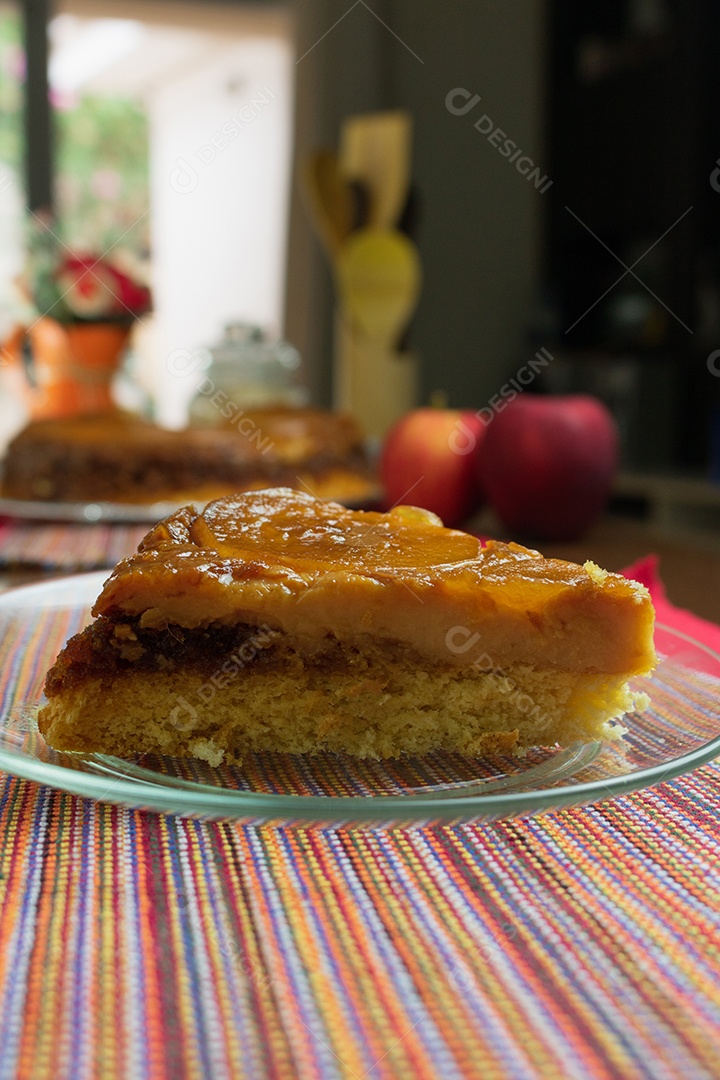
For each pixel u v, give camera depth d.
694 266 1.41
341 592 0.39
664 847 0.32
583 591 0.39
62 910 0.29
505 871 0.31
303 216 1.61
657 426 1.51
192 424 0.87
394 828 0.32
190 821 0.33
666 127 1.43
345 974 0.28
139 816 0.33
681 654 0.43
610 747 0.38
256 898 0.30
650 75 1.46
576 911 0.30
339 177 0.93
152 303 0.95
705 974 0.28
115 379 0.98
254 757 0.39
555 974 0.28
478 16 1.64
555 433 0.69
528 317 1.72
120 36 1.61
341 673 0.40
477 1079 0.25
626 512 1.46
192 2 1.63
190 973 0.28
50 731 0.38
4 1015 0.26
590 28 1.59
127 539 0.67
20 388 1.23
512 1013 0.27
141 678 0.39
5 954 0.28
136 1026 0.26
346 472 0.82
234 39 1.66
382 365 0.94
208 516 0.44
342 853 0.32
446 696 0.40
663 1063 0.26
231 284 1.72
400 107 1.63
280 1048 0.26
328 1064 0.26
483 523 0.80
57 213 1.58
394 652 0.40
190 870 0.31
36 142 1.57
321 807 0.30
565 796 0.31
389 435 0.76
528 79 1.67
